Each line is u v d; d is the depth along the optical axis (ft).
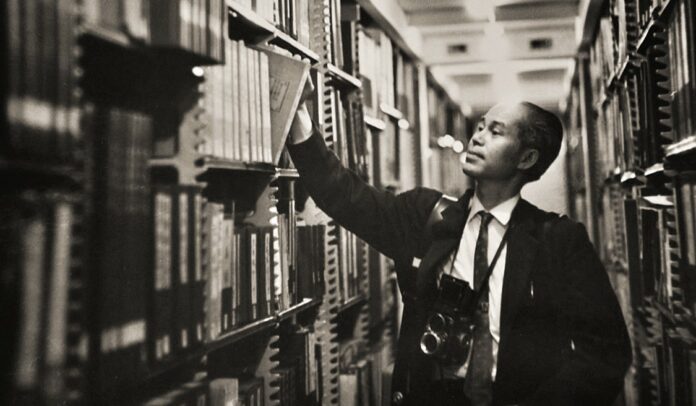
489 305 4.84
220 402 4.58
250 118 5.14
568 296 4.71
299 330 7.06
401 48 14.28
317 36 7.97
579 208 17.51
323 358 7.79
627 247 9.64
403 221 5.44
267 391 5.92
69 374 3.22
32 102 2.88
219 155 4.63
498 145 4.93
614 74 10.04
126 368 3.69
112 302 3.58
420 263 5.11
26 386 2.98
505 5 13.94
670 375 6.75
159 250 4.01
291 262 6.62
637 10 7.91
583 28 13.12
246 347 6.03
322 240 7.74
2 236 2.90
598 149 14.53
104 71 4.17
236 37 6.06
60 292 3.16
